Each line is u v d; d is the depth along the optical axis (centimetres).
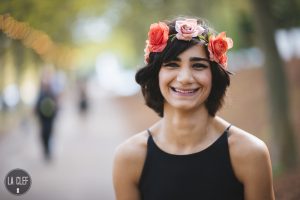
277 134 916
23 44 1884
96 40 4522
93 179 1020
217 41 273
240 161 273
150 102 298
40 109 1177
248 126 1609
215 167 273
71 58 4412
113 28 2903
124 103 3800
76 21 2645
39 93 1184
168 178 277
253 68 2545
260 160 271
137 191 289
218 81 283
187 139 279
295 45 2353
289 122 920
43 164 1202
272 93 923
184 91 273
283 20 1426
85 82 2730
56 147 1579
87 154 1408
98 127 2233
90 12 2270
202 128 280
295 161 905
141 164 285
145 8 2000
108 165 1199
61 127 2286
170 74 275
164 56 274
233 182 275
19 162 1229
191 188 274
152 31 276
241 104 1891
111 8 2133
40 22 1438
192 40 272
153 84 293
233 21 2247
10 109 2330
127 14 2288
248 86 2175
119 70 7125
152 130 293
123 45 4459
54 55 3247
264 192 275
